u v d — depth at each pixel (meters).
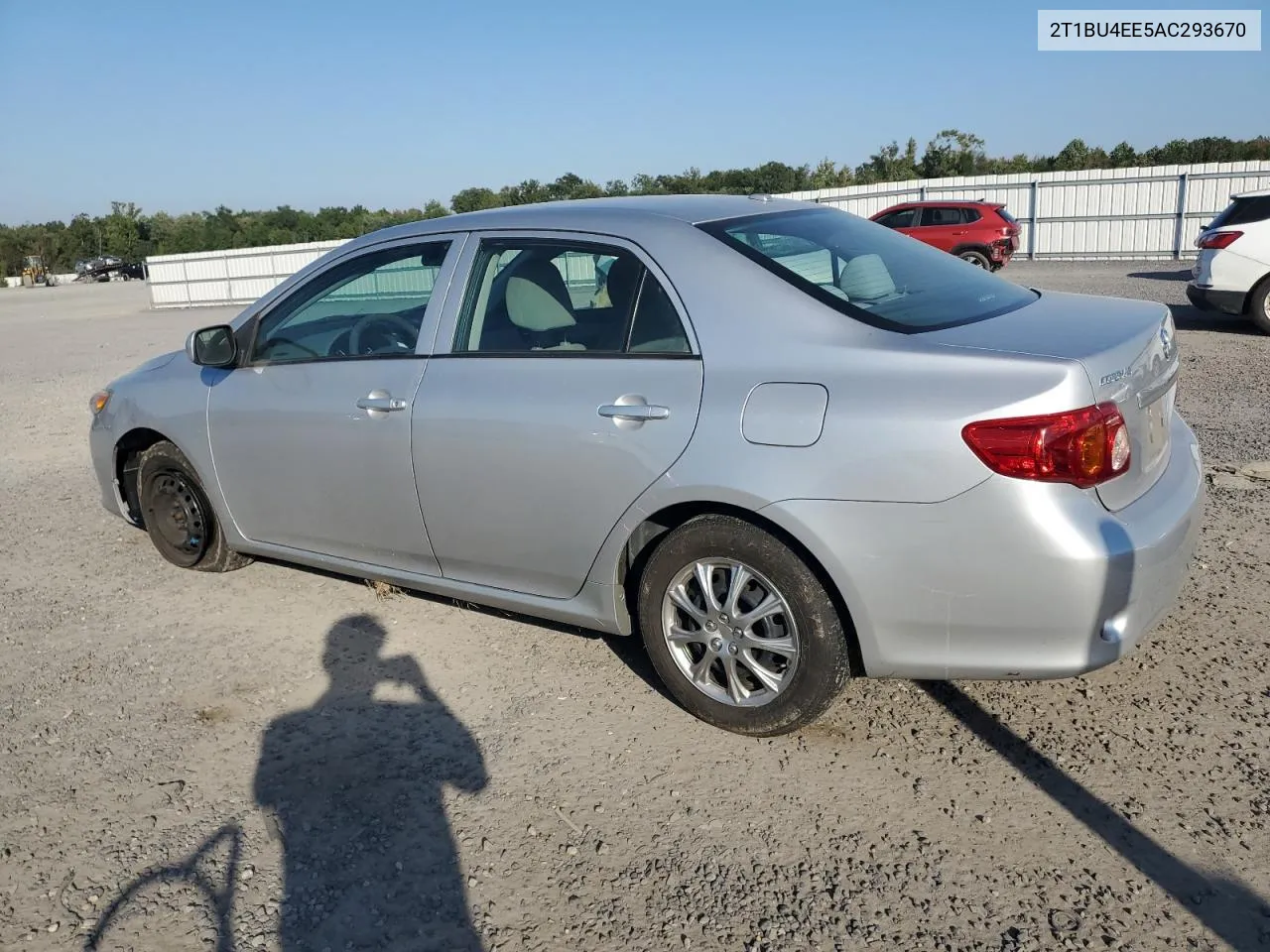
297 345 4.39
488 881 2.76
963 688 3.61
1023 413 2.73
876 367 2.96
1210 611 4.04
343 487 4.15
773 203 3.99
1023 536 2.75
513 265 3.77
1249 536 4.81
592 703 3.67
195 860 2.90
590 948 2.50
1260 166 22.69
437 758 3.37
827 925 2.52
